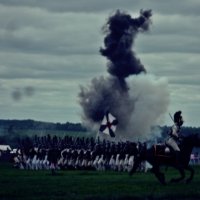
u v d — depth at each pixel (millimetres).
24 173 75750
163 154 58125
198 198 46156
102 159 87188
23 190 48250
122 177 66875
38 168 90312
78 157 88062
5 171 82312
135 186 53312
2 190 47969
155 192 47656
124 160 84875
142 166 84250
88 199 42938
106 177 66688
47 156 89500
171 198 45750
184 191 48594
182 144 58812
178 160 58312
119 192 47625
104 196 44125
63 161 88312
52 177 66500
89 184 55375
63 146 89812
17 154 100625
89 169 87625
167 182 59438
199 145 58719
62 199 42344
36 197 43469
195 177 70188
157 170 57844
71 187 51812
